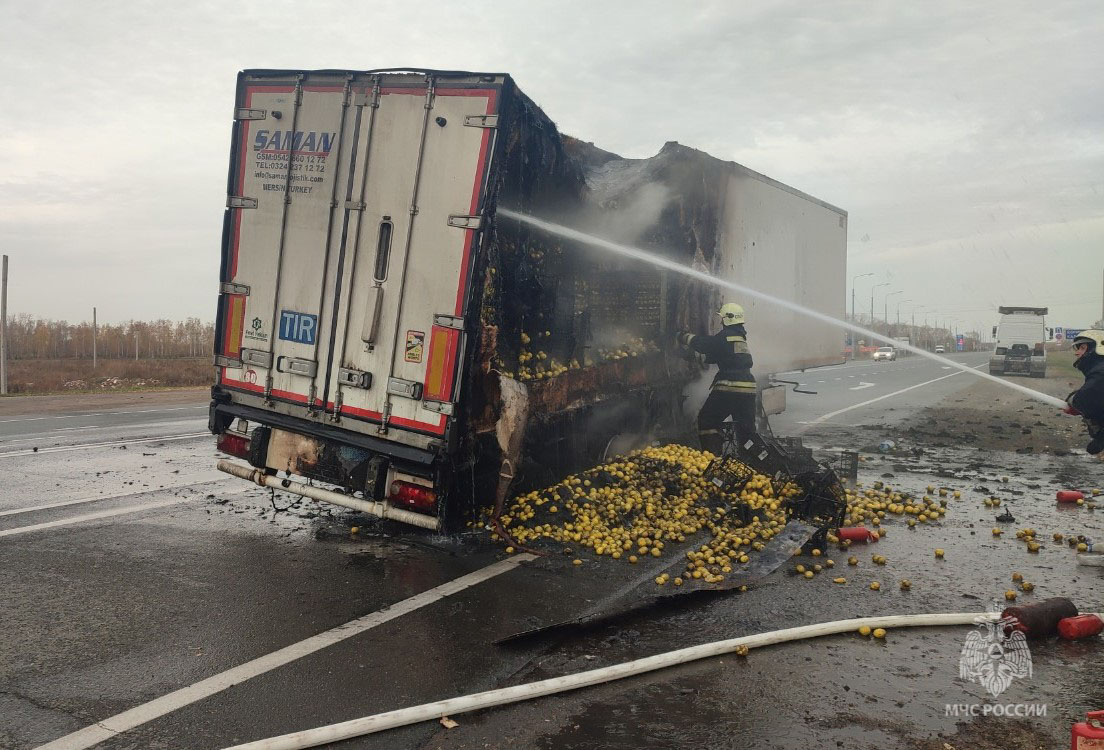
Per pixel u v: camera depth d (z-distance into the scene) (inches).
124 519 267.4
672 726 133.2
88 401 815.7
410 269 223.0
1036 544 257.3
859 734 131.6
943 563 240.1
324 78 239.8
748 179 450.6
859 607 197.9
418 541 247.9
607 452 325.1
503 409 234.7
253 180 254.5
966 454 471.2
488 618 183.3
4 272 981.8
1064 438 547.2
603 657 162.6
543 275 312.8
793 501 280.1
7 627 168.2
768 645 169.0
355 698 139.9
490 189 212.7
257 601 189.8
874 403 824.9
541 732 130.1
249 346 255.0
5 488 317.1
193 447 446.3
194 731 126.1
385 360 226.4
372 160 230.5
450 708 134.0
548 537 251.8
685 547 252.2
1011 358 1433.3
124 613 178.9
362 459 231.6
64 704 134.0
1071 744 124.4
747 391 366.3
